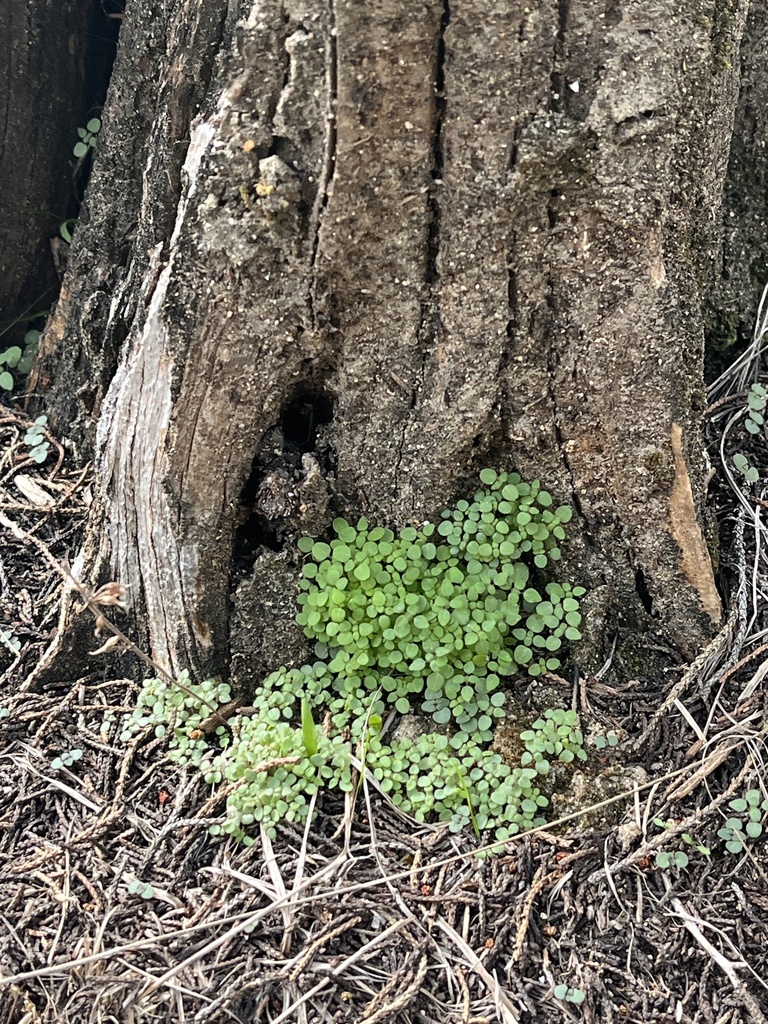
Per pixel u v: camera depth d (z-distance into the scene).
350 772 0.48
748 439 0.58
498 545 0.50
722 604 0.52
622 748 0.48
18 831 0.47
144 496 0.51
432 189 0.46
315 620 0.51
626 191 0.45
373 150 0.44
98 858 0.46
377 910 0.44
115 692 0.54
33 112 0.64
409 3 0.42
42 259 0.69
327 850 0.46
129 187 0.59
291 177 0.45
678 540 0.51
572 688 0.50
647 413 0.49
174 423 0.50
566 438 0.50
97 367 0.60
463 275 0.47
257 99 0.45
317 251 0.46
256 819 0.47
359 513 0.53
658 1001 0.42
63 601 0.54
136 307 0.54
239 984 0.41
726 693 0.50
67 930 0.44
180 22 0.50
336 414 0.51
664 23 0.44
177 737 0.50
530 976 0.42
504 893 0.44
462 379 0.49
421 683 0.50
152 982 0.41
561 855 0.45
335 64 0.43
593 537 0.52
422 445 0.50
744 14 0.49
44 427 0.64
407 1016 0.41
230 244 0.46
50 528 0.59
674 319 0.48
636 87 0.44
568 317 0.48
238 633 0.53
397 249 0.47
